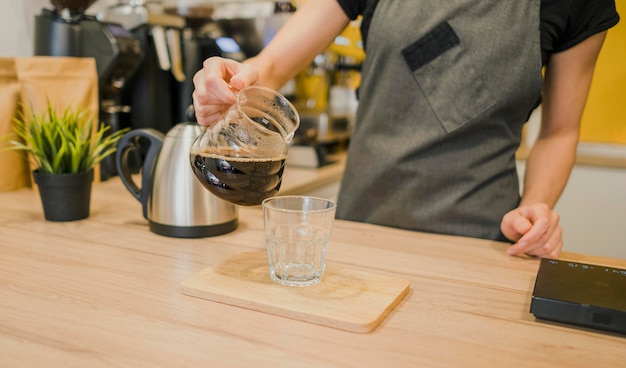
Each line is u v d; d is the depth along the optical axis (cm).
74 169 117
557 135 132
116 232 111
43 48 162
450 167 127
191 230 107
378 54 130
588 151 205
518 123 130
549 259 91
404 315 76
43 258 95
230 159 82
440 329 72
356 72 267
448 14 123
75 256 96
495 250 106
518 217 103
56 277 86
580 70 125
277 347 66
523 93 124
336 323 71
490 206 128
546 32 121
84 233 110
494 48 122
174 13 191
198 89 94
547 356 66
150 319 72
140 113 182
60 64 150
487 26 122
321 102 266
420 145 127
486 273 93
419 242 109
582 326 73
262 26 207
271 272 85
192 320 72
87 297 79
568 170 128
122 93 181
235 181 83
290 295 78
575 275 83
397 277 88
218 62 93
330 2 129
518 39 121
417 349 66
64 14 164
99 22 166
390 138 132
